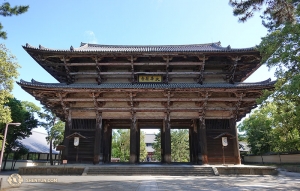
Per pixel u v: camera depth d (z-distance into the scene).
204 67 28.81
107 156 31.27
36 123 44.97
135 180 17.41
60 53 25.39
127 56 26.28
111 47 36.03
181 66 28.31
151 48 34.94
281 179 18.89
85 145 26.16
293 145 37.94
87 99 26.30
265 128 44.94
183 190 12.76
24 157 47.41
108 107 26.94
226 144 25.23
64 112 26.77
